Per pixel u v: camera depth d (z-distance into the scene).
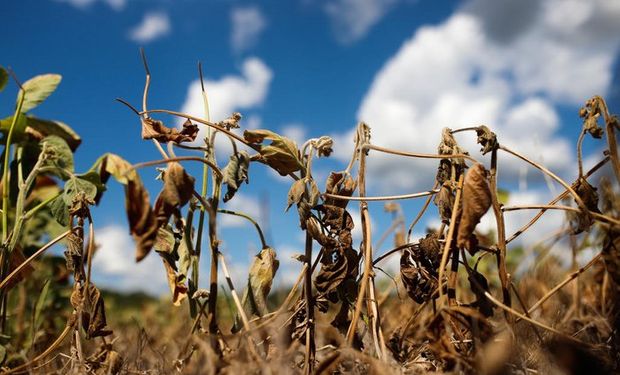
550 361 0.39
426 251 0.42
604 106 0.41
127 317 1.06
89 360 0.45
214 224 0.40
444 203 0.41
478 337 0.37
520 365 0.38
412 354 0.46
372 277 0.44
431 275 0.42
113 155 0.36
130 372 0.46
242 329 0.42
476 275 0.41
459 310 0.37
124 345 0.64
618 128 0.40
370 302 0.44
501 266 0.40
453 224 0.39
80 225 0.45
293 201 0.42
